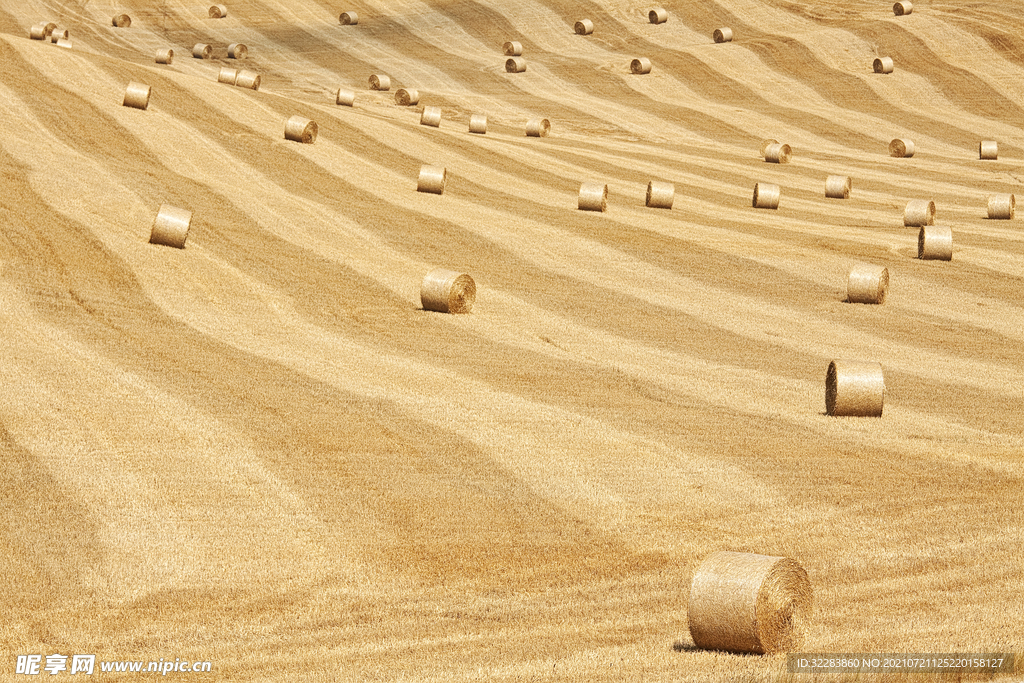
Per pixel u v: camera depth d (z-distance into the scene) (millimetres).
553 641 22875
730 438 37781
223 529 29359
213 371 42031
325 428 36906
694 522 30625
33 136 76188
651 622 23984
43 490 30750
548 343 50000
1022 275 64625
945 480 33625
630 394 42812
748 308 57438
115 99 89375
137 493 31062
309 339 48094
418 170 85188
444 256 63906
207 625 24391
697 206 81750
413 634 23750
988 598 24328
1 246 54156
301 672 21641
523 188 83375
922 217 76562
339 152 86750
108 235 58812
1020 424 39875
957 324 55469
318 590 26328
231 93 99812
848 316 56562
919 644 21203
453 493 32312
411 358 46375
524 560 28141
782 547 28625
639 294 59125
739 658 21297
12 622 24281
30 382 38438
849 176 96875
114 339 44625
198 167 76688
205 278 55312
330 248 63188
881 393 40219
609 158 98688
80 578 26406
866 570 26766
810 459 35719
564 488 32875
